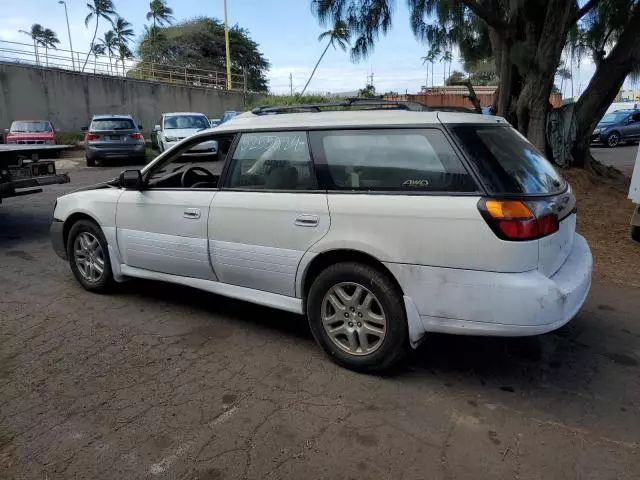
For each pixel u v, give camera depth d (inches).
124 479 98.5
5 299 192.5
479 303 118.3
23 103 1050.7
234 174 156.6
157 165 173.6
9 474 99.7
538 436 111.4
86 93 1155.3
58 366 141.7
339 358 139.3
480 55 546.9
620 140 919.0
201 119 742.5
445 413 119.9
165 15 2175.2
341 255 136.8
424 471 100.6
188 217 162.7
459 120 128.6
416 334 127.6
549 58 394.6
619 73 444.8
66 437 110.8
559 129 456.1
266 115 155.6
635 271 225.0
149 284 209.2
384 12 404.2
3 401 124.6
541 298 115.0
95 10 2058.3
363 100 150.9
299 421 116.6
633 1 440.8
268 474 99.8
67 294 198.1
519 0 376.5
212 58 2277.3
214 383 132.9
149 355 148.3
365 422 116.2
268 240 145.8
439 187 123.0
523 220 115.1
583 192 405.7
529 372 138.7
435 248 121.0
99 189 194.1
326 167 138.5
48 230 309.6
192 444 108.6
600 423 116.1
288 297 147.3
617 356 147.8
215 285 163.0
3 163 272.8
